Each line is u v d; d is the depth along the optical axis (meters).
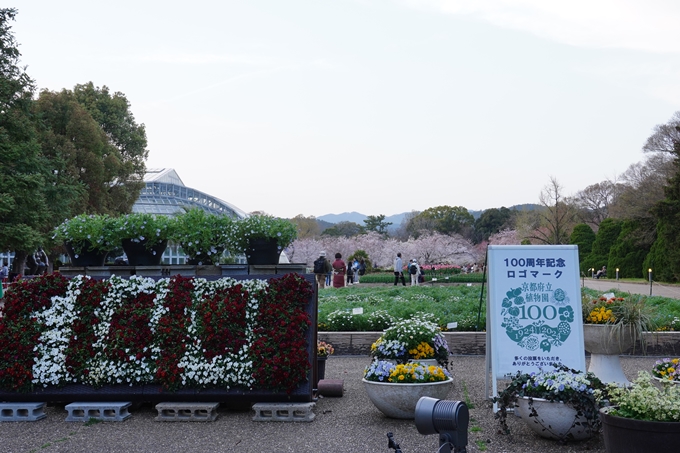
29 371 7.53
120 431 6.71
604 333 8.41
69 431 6.73
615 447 4.98
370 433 6.51
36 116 26.78
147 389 7.48
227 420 7.21
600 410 5.32
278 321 7.63
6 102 25.02
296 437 6.40
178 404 7.24
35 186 24.61
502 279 7.50
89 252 9.12
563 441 5.98
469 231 93.06
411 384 6.92
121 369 7.52
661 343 11.70
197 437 6.44
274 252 8.98
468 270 56.19
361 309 13.08
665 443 4.71
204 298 7.97
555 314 7.37
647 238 50.16
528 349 7.33
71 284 8.20
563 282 7.43
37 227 25.77
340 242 71.50
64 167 30.14
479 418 7.10
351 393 8.76
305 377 7.30
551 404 5.93
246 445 6.11
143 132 47.59
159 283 8.13
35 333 7.82
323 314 14.38
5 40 25.23
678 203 42.75
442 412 3.60
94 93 45.84
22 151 24.86
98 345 7.73
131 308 7.98
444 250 66.56
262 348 7.41
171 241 9.36
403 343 8.49
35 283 8.20
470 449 5.88
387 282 38.34
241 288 7.93
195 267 8.78
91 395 7.48
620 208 60.28
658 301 17.28
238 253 9.16
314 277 8.06
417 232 93.38
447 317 13.73
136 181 45.59
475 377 9.76
